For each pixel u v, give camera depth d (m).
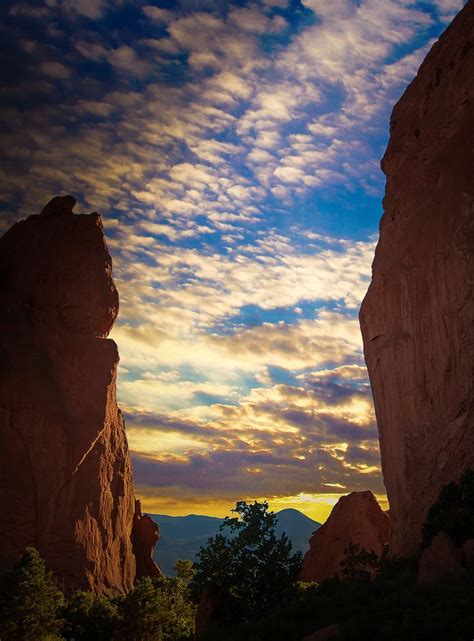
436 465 33.16
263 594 30.05
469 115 39.22
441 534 22.00
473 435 30.55
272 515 32.59
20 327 73.56
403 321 40.69
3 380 67.62
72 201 84.56
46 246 80.94
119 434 76.38
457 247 34.91
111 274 81.62
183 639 30.59
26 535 62.06
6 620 34.81
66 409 69.69
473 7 42.22
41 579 36.50
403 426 39.44
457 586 18.95
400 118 48.72
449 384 34.59
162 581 53.78
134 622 37.91
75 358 73.69
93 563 65.06
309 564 73.50
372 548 69.56
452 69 42.72
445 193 38.34
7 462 64.31
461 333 33.72
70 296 77.50
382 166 50.25
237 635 22.12
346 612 19.98
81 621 43.88
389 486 41.28
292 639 19.94
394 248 44.03
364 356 48.03
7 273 81.12
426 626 15.91
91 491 68.00
